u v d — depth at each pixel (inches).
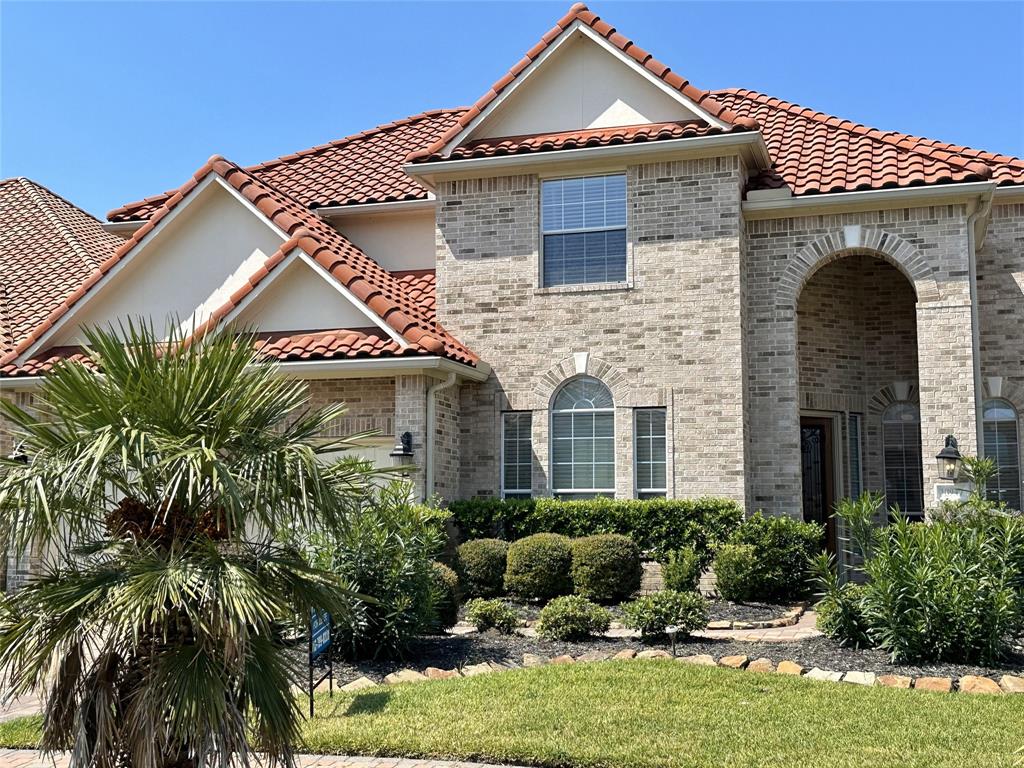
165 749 245.4
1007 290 745.6
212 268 745.6
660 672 435.2
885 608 465.1
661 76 723.4
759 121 847.1
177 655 247.8
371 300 678.5
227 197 749.9
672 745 346.3
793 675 437.4
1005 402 742.5
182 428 262.5
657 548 641.0
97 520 267.3
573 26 747.4
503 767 338.0
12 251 978.1
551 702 396.5
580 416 716.7
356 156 938.1
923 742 348.8
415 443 666.2
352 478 289.6
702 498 660.7
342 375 678.5
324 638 408.2
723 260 694.5
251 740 283.4
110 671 254.1
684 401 692.7
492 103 754.2
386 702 404.2
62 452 253.8
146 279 754.2
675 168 711.1
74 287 883.4
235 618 241.4
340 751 355.9
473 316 739.4
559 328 722.2
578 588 599.8
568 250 732.7
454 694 412.5
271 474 261.7
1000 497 735.7
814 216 712.4
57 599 244.4
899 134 793.6
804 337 756.6
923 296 682.8
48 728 255.8
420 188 832.3
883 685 426.0
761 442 706.2
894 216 695.7
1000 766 323.0
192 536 262.2
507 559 615.5
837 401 759.7
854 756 334.3
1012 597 461.7
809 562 560.4
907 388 759.7
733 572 605.6
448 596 536.7
